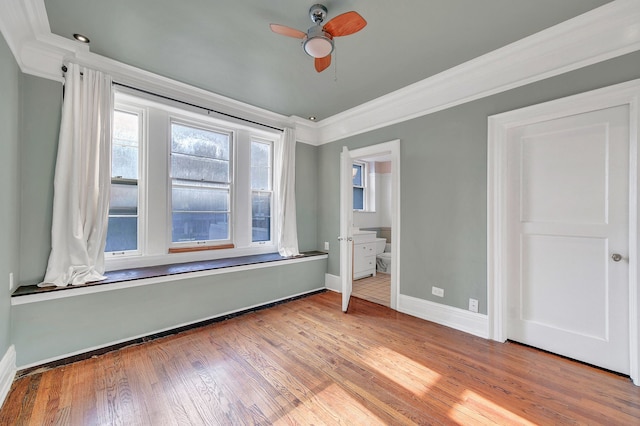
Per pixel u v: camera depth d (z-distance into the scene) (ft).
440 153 9.65
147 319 8.51
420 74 9.16
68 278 7.42
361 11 6.26
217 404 5.66
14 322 6.55
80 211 7.70
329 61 7.42
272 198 13.67
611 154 6.68
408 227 10.61
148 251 9.77
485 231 8.58
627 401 5.68
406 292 10.73
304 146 14.19
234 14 6.42
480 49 7.79
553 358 7.36
